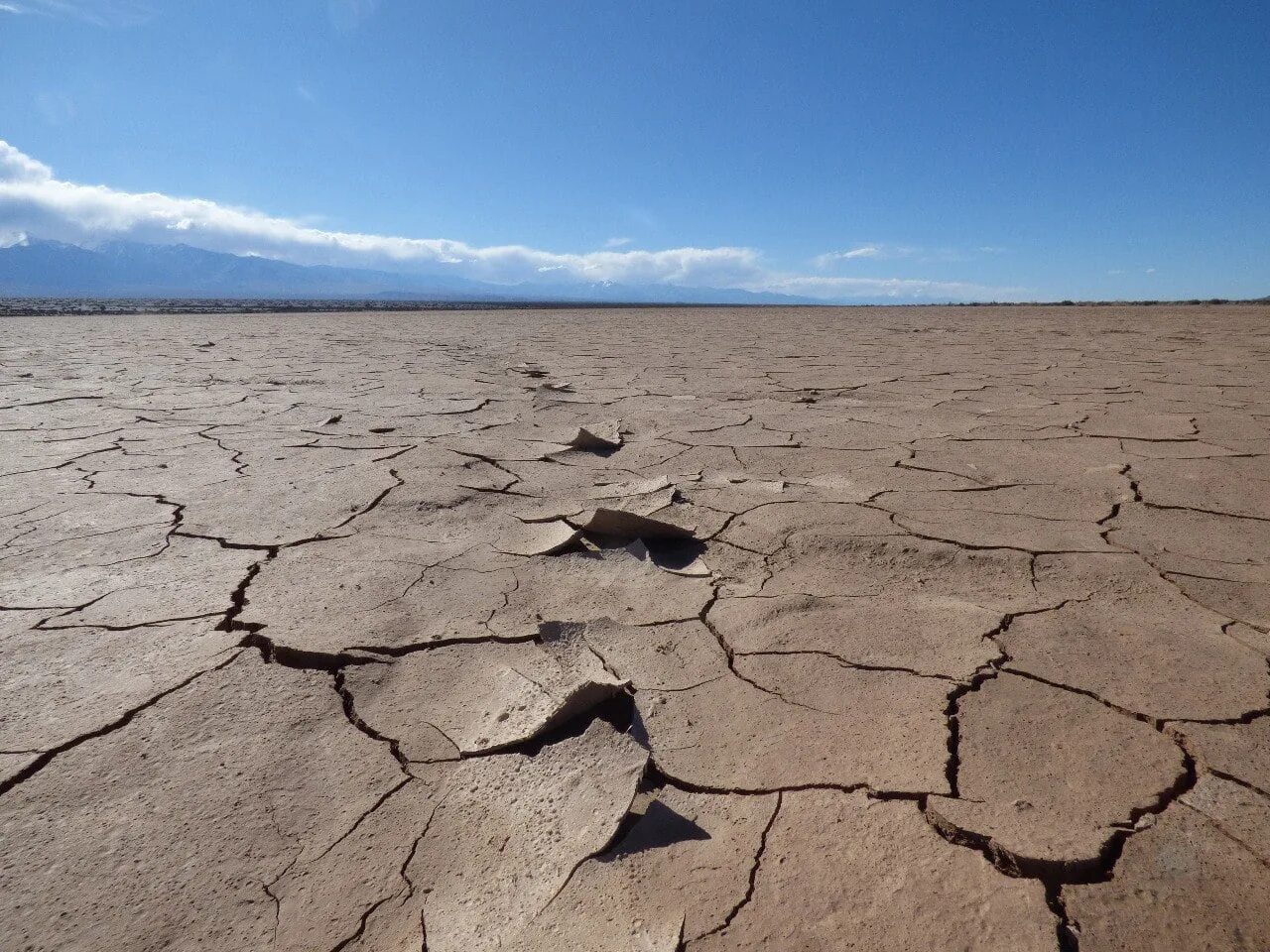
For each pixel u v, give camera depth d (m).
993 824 1.02
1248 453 3.20
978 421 4.05
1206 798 1.08
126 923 0.89
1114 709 1.31
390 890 0.95
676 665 1.49
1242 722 1.26
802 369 6.87
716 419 4.19
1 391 5.10
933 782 1.12
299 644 1.56
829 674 1.45
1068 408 4.48
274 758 1.20
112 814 1.07
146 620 1.67
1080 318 17.33
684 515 2.42
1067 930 0.86
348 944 0.87
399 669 1.47
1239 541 2.13
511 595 1.82
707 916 0.89
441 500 2.58
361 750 1.23
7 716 1.30
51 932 0.88
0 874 0.96
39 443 3.44
